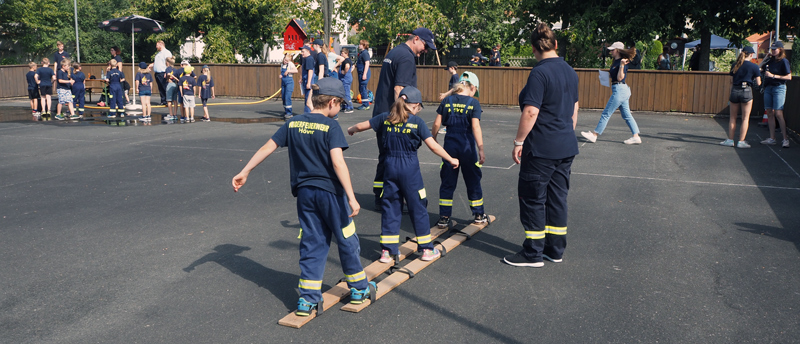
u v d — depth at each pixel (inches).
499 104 708.7
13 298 159.0
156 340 135.5
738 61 393.1
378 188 245.4
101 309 152.3
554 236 184.1
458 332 138.8
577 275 174.7
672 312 148.9
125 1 1811.0
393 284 165.2
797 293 160.1
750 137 451.2
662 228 220.4
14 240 208.5
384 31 1407.5
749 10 779.4
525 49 1323.8
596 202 257.8
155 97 860.6
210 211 246.7
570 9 979.9
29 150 395.5
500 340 134.7
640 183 294.0
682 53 1172.5
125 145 413.7
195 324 143.7
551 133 176.1
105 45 1753.2
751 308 150.9
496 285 167.8
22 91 858.1
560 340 134.6
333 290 160.9
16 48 1818.4
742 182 295.6
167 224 228.1
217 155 373.4
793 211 242.5
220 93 863.7
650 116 609.0
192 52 1648.6
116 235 214.2
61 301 157.1
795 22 839.7
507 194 273.7
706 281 169.0
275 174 317.7
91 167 338.3
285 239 210.5
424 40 240.8
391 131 179.8
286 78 590.6
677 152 382.9
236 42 1449.3
